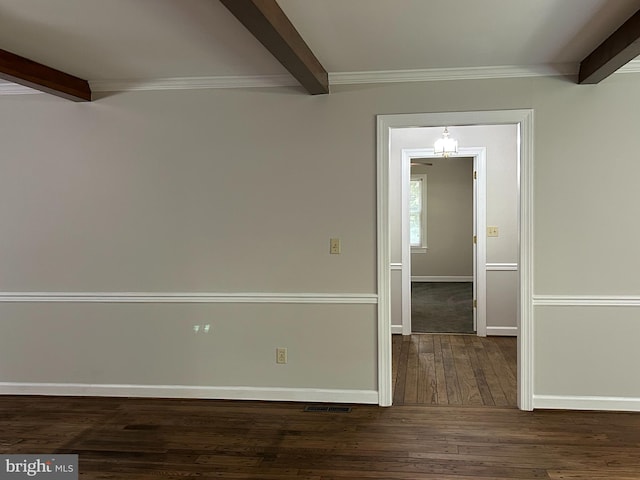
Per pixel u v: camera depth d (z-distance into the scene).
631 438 2.97
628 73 3.25
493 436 3.03
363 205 3.52
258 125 3.58
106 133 3.70
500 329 5.57
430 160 9.76
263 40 2.40
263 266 3.63
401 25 2.60
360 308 3.56
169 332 3.73
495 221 5.48
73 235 3.76
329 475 2.61
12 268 3.82
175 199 3.67
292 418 3.34
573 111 3.31
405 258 5.68
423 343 5.30
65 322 3.80
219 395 3.70
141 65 3.27
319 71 3.19
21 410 3.53
